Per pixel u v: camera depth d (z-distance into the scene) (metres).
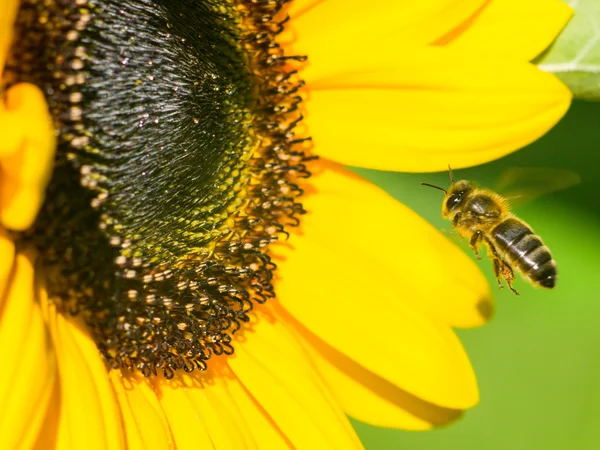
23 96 0.17
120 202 0.19
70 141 0.18
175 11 0.19
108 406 0.18
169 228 0.19
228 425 0.19
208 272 0.19
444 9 0.19
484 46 0.19
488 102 0.19
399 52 0.19
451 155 0.19
